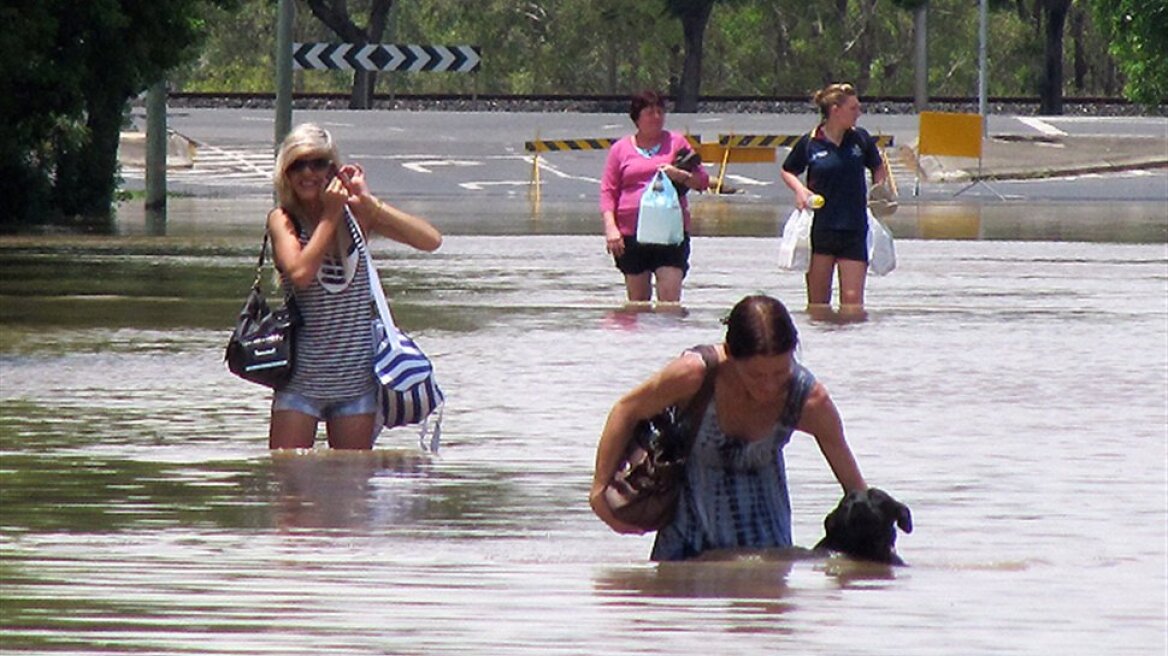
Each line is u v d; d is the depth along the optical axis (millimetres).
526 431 30203
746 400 20422
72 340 42312
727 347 20047
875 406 33219
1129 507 24469
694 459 20859
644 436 20812
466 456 27766
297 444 26906
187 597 19156
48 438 29219
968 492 25422
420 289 55625
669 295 49562
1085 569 20859
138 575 20109
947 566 20906
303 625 18094
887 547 20922
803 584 19922
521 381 36000
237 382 35656
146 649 17219
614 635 17812
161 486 25234
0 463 26906
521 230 85188
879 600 19281
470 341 42344
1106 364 39094
